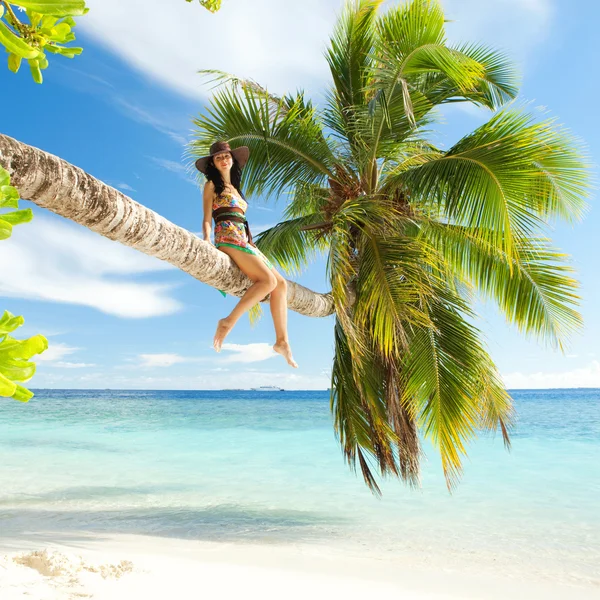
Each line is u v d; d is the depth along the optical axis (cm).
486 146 646
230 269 397
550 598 480
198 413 3350
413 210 762
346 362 745
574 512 824
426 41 723
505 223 595
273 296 413
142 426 2339
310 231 864
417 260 661
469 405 695
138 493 962
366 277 674
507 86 919
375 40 829
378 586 483
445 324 728
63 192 244
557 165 663
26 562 420
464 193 640
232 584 434
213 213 423
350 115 870
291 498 934
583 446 1595
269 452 1505
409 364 712
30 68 113
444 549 649
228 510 844
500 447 1592
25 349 73
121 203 282
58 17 100
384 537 700
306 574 508
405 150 834
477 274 748
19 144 225
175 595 381
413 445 764
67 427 2266
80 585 369
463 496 944
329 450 1542
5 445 1616
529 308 730
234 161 443
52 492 952
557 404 4566
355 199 690
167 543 637
